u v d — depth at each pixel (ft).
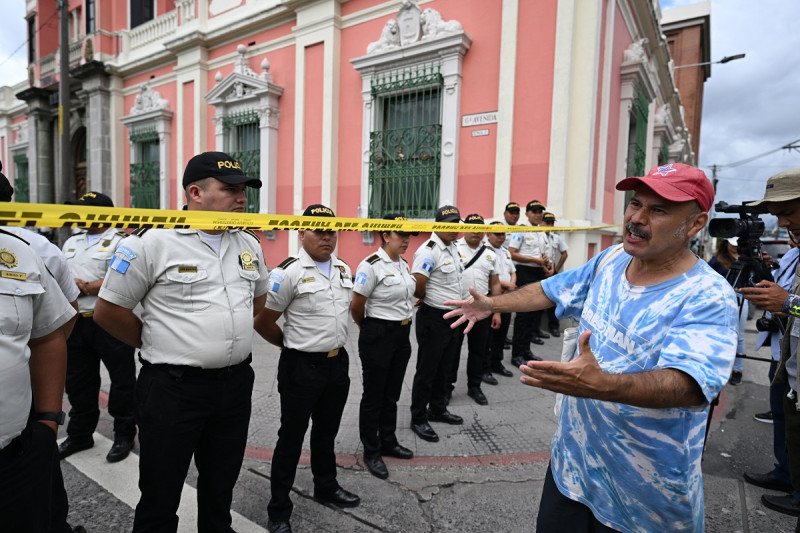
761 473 10.30
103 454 10.43
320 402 8.31
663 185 4.32
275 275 7.91
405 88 25.04
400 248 10.25
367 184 26.91
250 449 10.80
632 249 4.58
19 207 3.89
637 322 4.55
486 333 13.82
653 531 4.63
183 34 36.45
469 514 8.48
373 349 9.69
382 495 9.01
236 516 8.27
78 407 10.36
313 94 29.14
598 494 4.88
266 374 15.87
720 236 8.54
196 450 6.86
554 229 15.20
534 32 21.44
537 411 13.19
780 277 9.94
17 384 4.74
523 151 21.99
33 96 53.57
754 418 13.57
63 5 36.45
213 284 6.34
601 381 3.70
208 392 6.28
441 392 12.32
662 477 4.44
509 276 16.70
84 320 10.00
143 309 6.38
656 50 35.09
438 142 24.26
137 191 41.63
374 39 26.78
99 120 43.45
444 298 11.48
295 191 30.22
